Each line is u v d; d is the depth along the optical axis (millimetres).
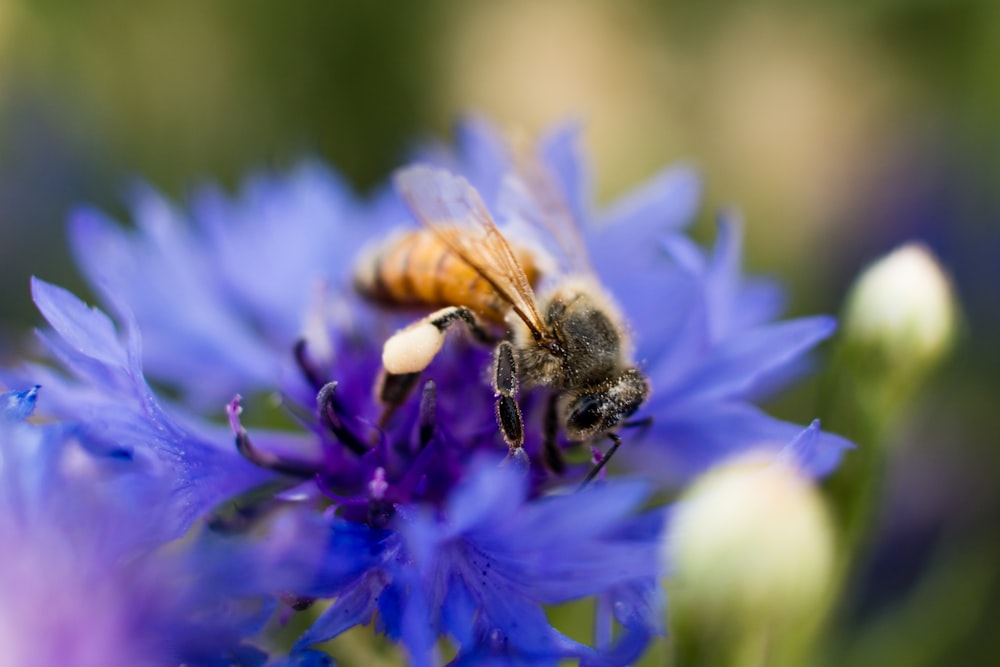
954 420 160
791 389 154
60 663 106
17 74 170
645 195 137
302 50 170
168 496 114
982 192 169
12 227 168
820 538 112
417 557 114
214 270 140
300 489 123
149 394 116
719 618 112
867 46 173
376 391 126
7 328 163
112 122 172
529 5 173
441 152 146
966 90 171
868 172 171
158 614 107
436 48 172
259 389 138
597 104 172
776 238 170
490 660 114
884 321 129
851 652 140
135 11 170
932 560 153
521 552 114
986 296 166
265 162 160
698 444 126
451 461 124
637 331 134
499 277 127
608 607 119
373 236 143
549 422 126
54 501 108
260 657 113
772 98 173
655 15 174
